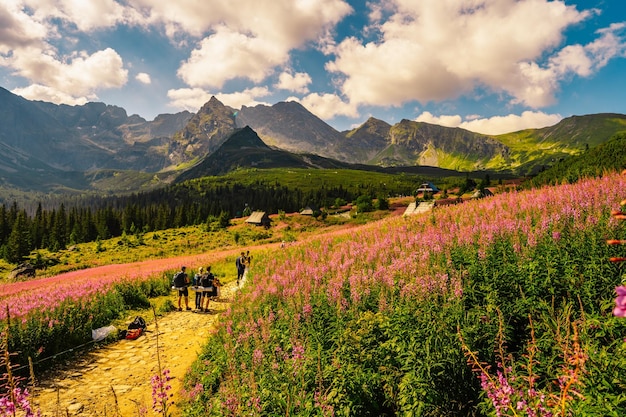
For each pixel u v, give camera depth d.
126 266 40.44
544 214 12.52
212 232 94.88
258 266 23.70
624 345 5.34
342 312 9.44
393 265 11.58
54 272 57.06
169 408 8.99
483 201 23.62
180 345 13.88
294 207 186.75
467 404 6.14
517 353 6.61
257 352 8.44
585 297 7.15
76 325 14.23
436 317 7.32
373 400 6.65
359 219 94.00
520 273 8.40
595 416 4.37
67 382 10.92
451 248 12.33
